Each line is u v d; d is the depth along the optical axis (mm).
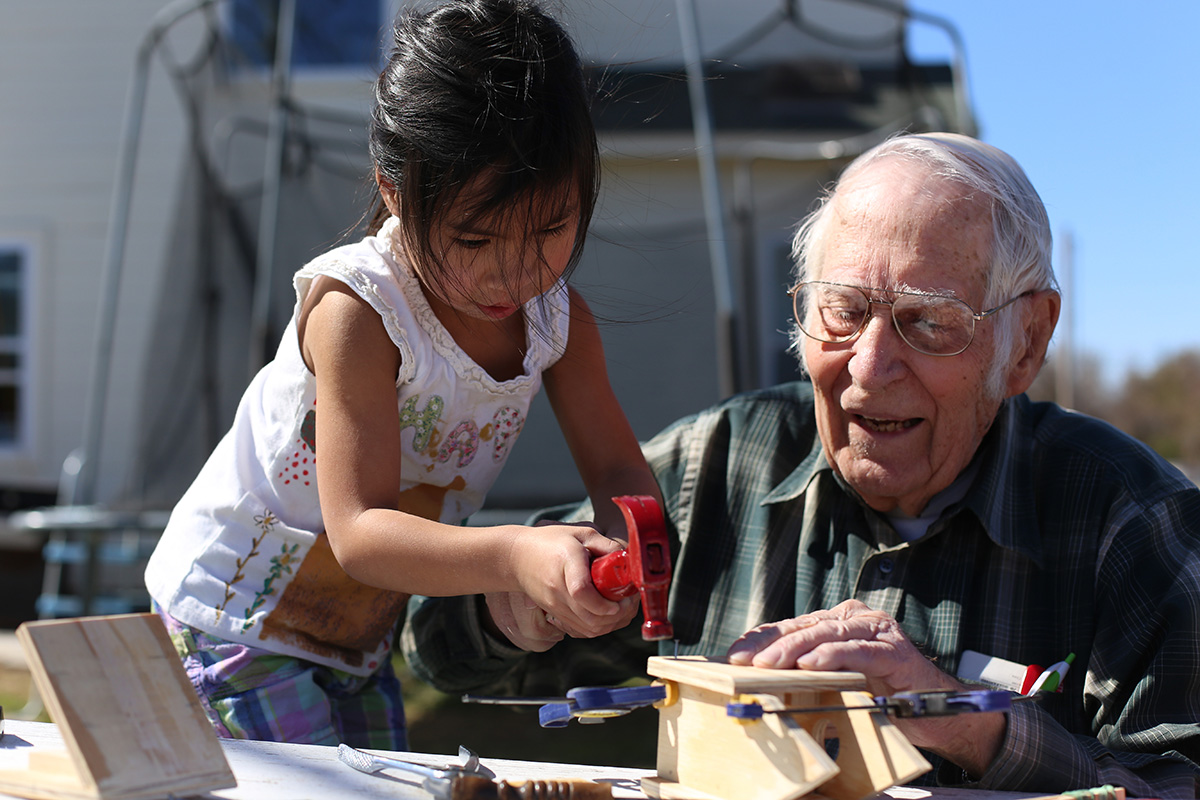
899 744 842
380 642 1622
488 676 1751
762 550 1591
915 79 5887
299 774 940
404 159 1270
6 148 7645
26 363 7574
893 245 1400
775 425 1684
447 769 956
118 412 7465
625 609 1032
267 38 6359
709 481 1674
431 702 4414
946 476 1436
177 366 5836
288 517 1496
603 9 2064
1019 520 1418
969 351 1382
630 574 921
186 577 1518
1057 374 10922
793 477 1612
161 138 7504
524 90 1240
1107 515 1390
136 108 5520
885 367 1386
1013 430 1518
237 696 1449
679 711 962
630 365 5527
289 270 5875
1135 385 29953
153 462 5703
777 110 5891
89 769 797
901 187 1421
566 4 1509
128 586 5617
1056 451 1490
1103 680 1298
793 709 849
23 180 7629
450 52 1257
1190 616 1253
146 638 890
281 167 5754
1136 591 1312
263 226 5961
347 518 1229
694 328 5543
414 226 1270
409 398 1381
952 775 1255
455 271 1274
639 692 959
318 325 1342
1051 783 1090
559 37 1337
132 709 845
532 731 4031
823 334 1461
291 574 1490
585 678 1810
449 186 1222
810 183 5898
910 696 870
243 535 1511
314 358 1350
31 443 7582
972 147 1461
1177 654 1244
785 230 5766
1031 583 1396
